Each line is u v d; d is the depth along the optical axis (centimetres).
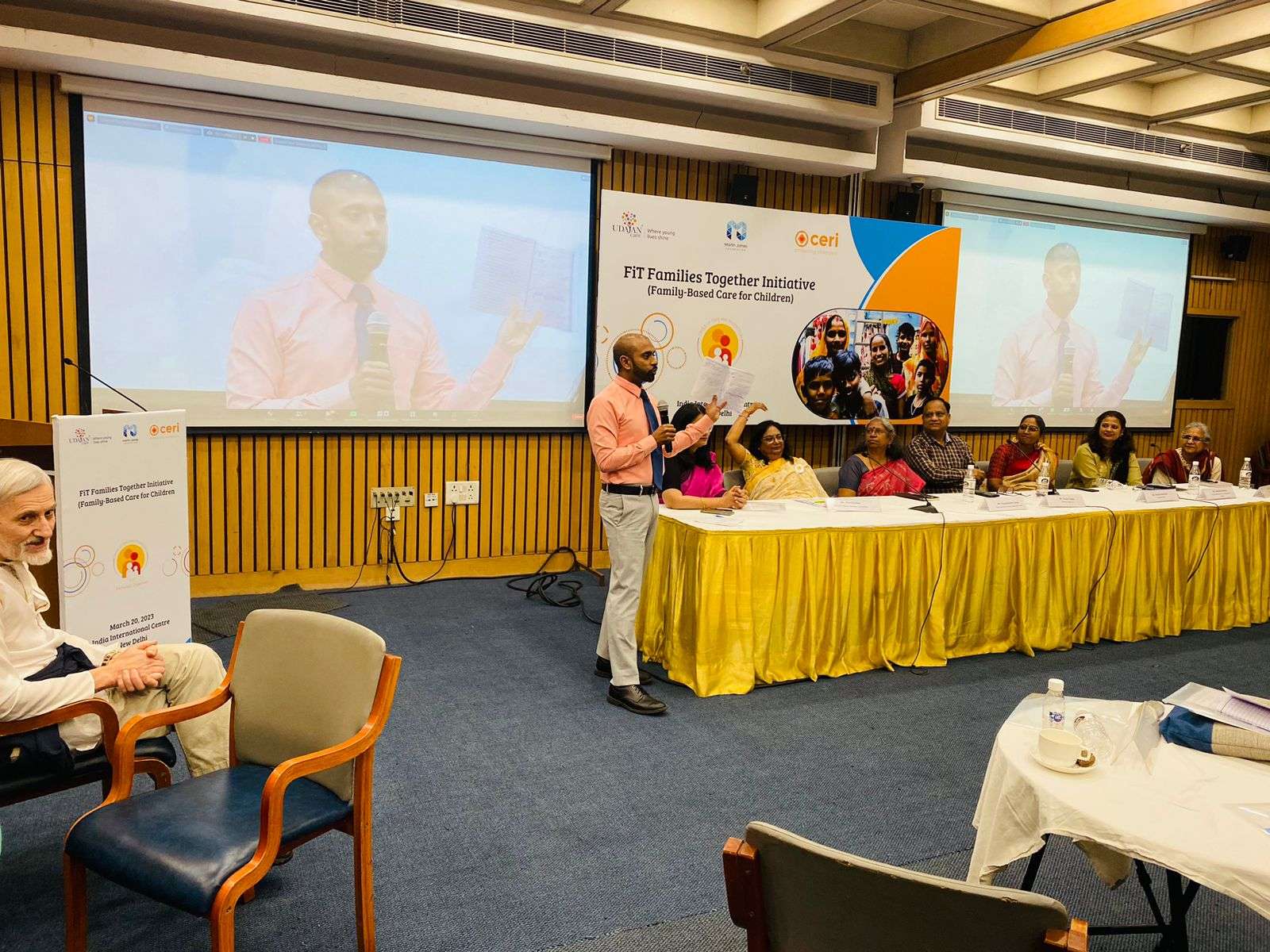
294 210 488
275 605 475
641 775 302
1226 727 185
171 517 310
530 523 573
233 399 486
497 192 535
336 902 225
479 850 252
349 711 193
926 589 417
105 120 444
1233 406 856
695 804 284
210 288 475
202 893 160
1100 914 235
